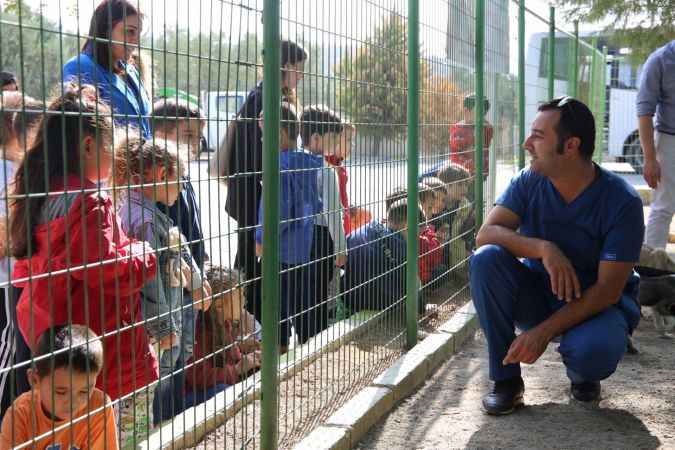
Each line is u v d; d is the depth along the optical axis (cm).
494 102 680
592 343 363
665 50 617
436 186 508
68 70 254
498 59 688
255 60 288
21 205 227
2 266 277
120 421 248
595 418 376
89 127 234
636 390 414
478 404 395
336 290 397
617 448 341
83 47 267
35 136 227
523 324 395
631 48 1459
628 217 363
